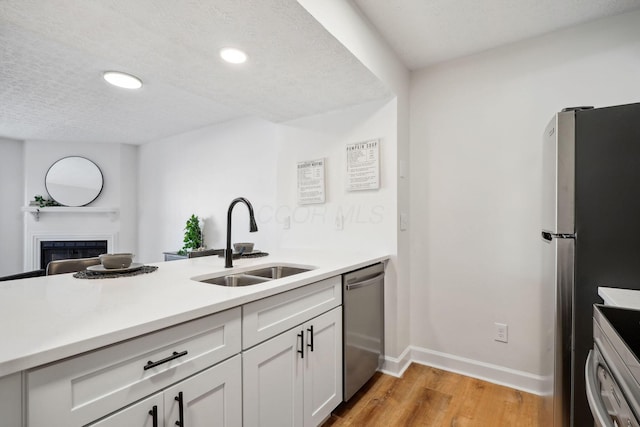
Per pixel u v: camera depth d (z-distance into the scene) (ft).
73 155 15.16
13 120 11.73
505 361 6.91
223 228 12.09
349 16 5.45
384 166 7.52
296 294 4.63
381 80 6.59
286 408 4.42
